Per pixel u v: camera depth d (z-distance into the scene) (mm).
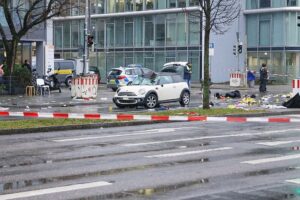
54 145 15555
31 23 38625
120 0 67000
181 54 62188
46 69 45031
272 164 12148
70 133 18750
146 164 12219
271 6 60875
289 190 9492
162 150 14414
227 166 11906
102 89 49250
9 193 9320
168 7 62812
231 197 8969
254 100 33344
